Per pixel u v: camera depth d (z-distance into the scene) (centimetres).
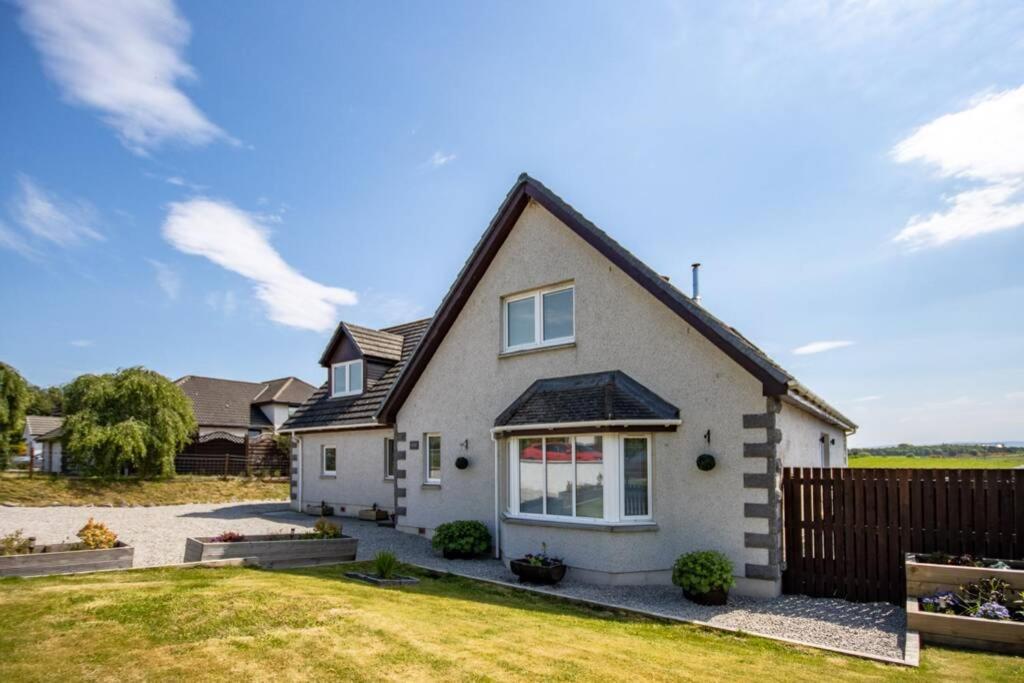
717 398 1131
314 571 1132
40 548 1035
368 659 623
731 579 1005
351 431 2309
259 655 622
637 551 1145
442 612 855
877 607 994
